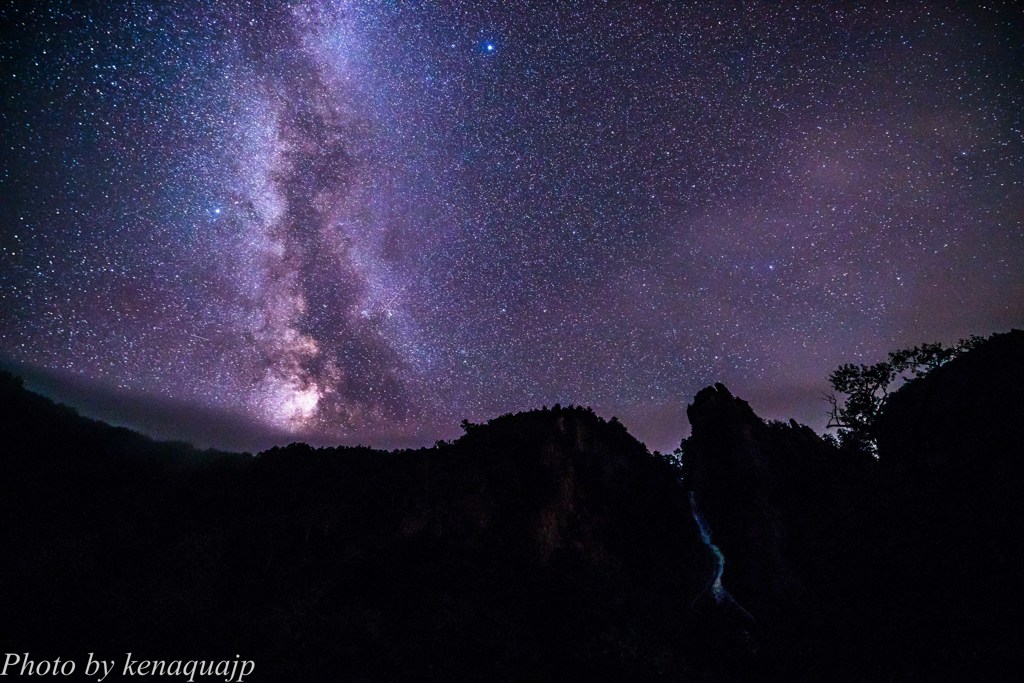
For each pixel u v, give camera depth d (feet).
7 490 126.72
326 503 157.58
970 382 97.81
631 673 93.71
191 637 92.12
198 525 139.95
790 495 152.25
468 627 107.55
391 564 134.62
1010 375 91.09
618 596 128.98
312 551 137.49
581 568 138.92
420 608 114.93
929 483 81.46
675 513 168.55
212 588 114.42
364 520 153.48
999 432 80.38
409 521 150.10
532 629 110.32
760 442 176.14
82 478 149.28
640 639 106.52
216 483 168.96
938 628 61.72
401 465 178.50
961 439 86.48
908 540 75.15
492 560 138.21
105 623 89.10
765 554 135.54
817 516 114.21
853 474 106.42
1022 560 61.21
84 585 99.60
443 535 147.43
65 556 106.32
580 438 185.88
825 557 92.53
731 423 186.80
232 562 126.62
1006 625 56.80
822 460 153.99
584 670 94.32
